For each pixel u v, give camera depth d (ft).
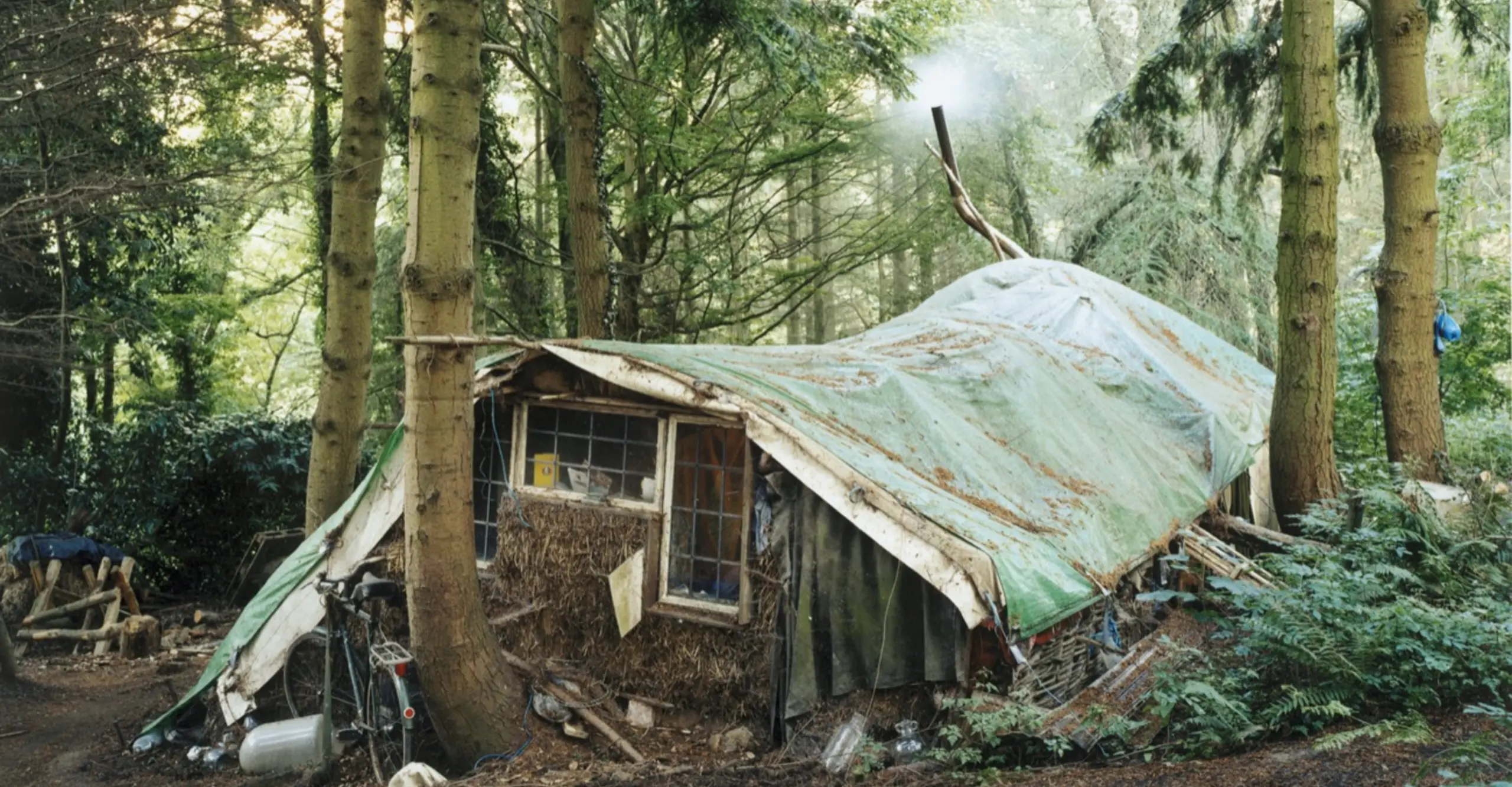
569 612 21.30
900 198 61.16
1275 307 60.59
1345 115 59.98
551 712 20.26
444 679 18.71
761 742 19.63
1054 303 32.78
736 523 20.57
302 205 64.54
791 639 19.38
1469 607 19.53
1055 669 19.34
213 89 37.58
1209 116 50.16
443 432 18.38
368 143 31.07
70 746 24.56
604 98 39.47
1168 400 29.81
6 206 32.35
